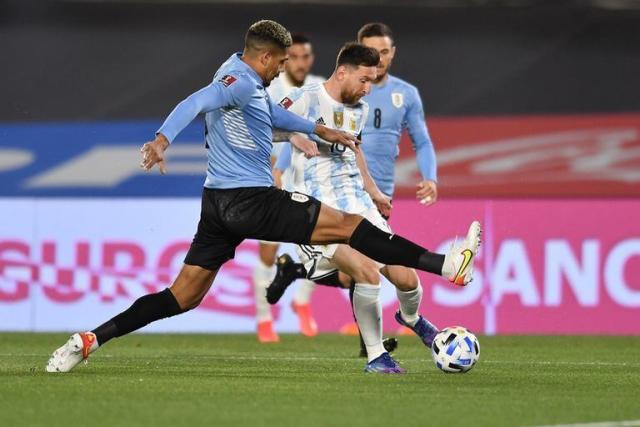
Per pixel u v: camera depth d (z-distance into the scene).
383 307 48.75
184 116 24.86
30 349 38.72
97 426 19.33
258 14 60.12
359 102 30.55
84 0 60.31
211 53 60.12
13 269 49.12
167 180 53.34
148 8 60.47
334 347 40.34
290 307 48.66
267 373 28.53
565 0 59.59
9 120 59.72
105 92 59.91
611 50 59.00
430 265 25.83
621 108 58.69
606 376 28.92
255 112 26.28
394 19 59.66
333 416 20.62
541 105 58.94
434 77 59.19
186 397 22.95
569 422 20.33
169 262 48.62
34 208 49.25
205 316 49.00
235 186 26.23
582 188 55.34
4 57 60.03
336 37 59.56
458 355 28.14
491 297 47.88
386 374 28.09
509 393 24.34
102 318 48.72
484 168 55.41
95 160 53.66
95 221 48.94
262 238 26.44
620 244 47.66
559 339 44.91
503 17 59.56
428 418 20.58
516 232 47.97
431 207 48.12
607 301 47.56
